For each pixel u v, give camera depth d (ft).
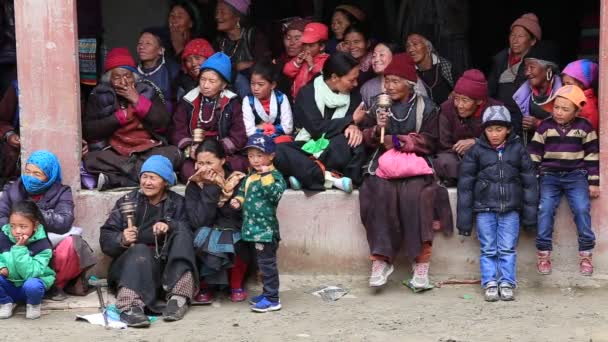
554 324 36.86
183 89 46.32
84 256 39.47
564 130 40.86
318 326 37.17
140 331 36.83
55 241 39.06
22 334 36.42
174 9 50.01
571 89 40.19
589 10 52.21
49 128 41.34
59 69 41.09
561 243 41.86
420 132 42.55
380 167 41.16
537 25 46.32
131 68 43.75
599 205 41.45
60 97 41.24
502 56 47.34
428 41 48.70
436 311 38.65
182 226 39.32
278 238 39.17
